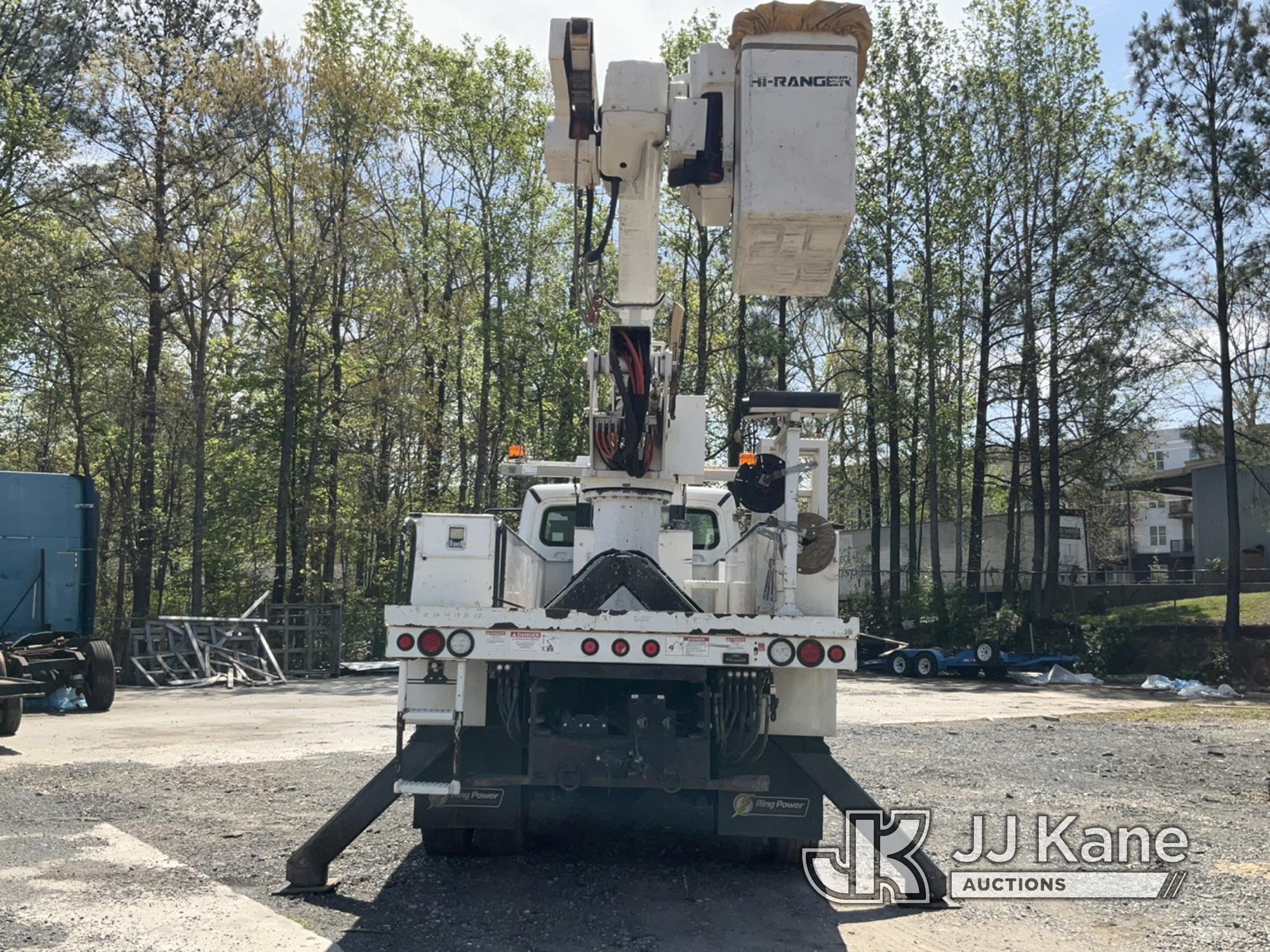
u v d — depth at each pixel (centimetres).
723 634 510
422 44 3547
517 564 600
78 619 1570
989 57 3475
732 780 511
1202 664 2688
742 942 468
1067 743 1227
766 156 544
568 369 3491
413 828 679
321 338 3002
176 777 884
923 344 3528
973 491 3581
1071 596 3616
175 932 463
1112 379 3108
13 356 3147
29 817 714
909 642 3512
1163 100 2806
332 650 2467
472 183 3578
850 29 552
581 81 583
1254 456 2975
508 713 527
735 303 3834
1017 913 524
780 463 552
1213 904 539
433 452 3391
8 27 2841
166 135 2653
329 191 2748
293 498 3350
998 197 3478
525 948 452
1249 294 2795
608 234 618
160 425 3134
